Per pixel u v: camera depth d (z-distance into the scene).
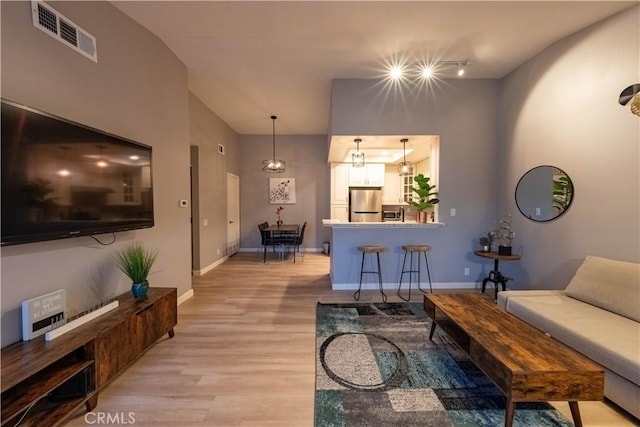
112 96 2.32
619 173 2.38
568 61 2.82
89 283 2.10
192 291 3.70
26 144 1.50
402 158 6.14
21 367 1.32
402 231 3.97
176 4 2.35
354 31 2.77
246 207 7.11
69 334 1.63
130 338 1.93
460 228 3.96
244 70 3.60
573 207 2.80
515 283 3.62
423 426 1.53
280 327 2.75
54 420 1.42
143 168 2.47
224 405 1.69
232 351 2.30
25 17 1.65
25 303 1.55
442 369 2.04
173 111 3.22
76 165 1.81
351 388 1.84
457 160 3.90
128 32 2.50
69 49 1.93
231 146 6.43
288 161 7.10
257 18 2.56
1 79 1.53
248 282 4.34
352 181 6.62
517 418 1.58
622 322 1.93
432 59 3.32
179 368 2.06
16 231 1.46
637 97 1.98
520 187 3.46
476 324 1.88
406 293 3.79
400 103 3.85
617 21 2.38
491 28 2.71
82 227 1.85
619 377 1.56
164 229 3.07
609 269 2.23
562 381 1.34
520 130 3.47
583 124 2.68
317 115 5.48
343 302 3.45
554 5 2.34
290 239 6.05
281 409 1.66
